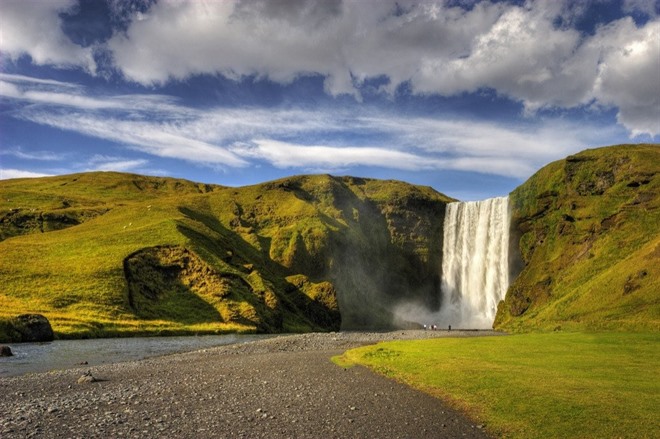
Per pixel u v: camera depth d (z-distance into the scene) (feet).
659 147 481.87
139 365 137.18
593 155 481.46
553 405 71.26
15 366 142.72
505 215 586.04
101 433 60.29
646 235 341.62
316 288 544.62
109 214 574.97
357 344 217.97
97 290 342.85
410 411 74.95
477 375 96.84
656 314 232.73
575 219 451.53
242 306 405.18
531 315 369.09
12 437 58.18
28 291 319.68
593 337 170.30
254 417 69.97
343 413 73.31
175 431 61.77
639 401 72.13
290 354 166.40
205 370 122.01
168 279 411.13
